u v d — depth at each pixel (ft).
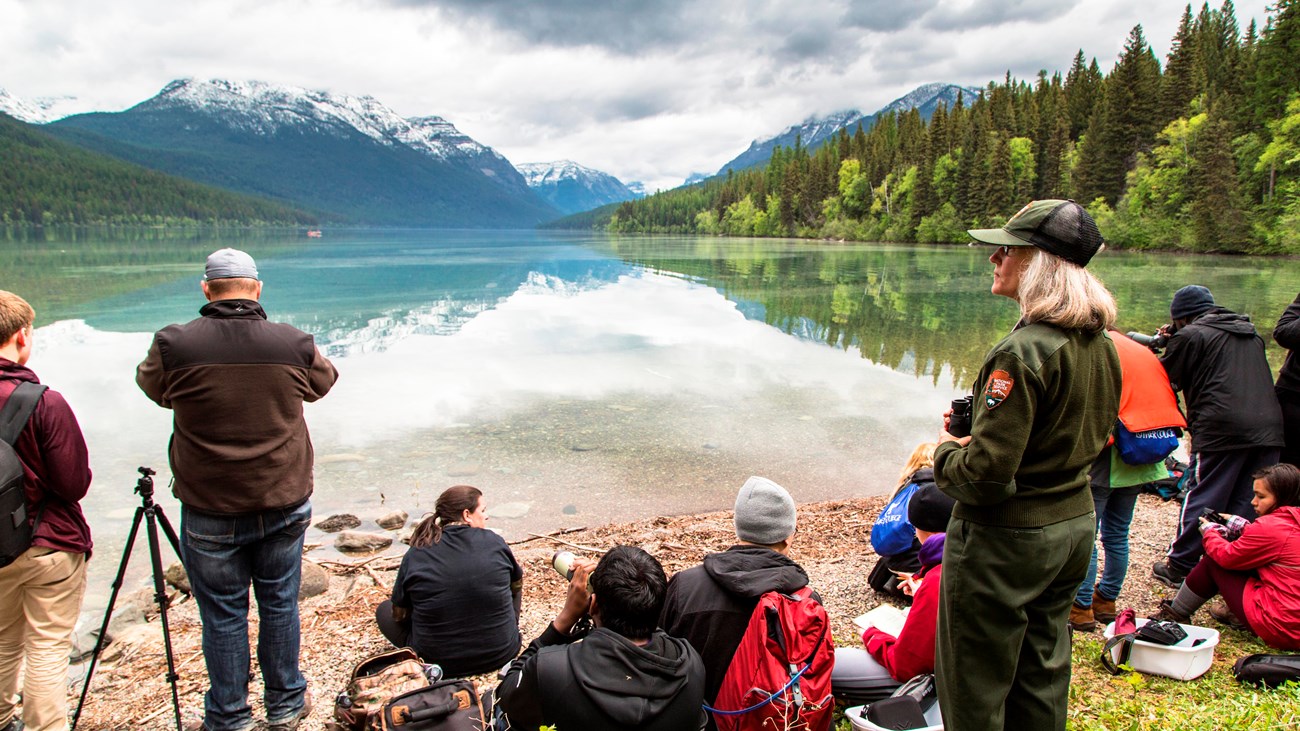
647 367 46.88
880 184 343.26
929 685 9.65
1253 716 9.87
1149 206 208.23
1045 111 288.51
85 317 71.05
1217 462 14.65
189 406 9.17
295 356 9.81
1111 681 11.36
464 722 8.41
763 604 8.41
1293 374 14.99
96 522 22.72
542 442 30.83
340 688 11.89
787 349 53.93
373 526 22.30
